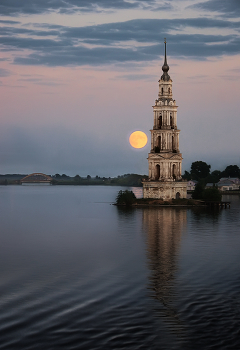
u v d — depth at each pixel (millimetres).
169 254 94875
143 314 60781
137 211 186750
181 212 180375
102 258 91875
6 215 182250
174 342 53344
